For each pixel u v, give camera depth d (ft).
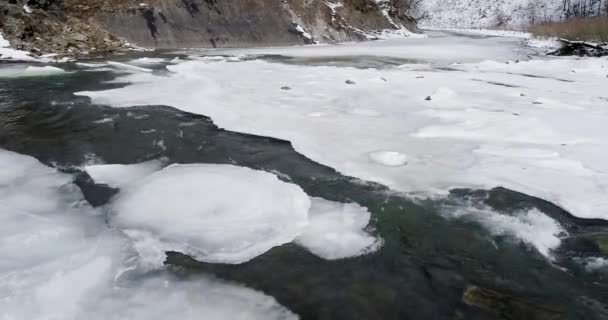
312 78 37.40
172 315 8.77
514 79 39.50
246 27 70.54
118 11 59.31
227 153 18.61
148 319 8.62
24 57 45.03
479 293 9.82
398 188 15.21
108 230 12.07
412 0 348.59
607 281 10.39
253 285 9.91
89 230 12.05
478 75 41.81
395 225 12.83
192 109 25.23
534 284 10.24
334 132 21.40
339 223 12.81
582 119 23.34
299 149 18.90
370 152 18.67
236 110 25.09
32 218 12.60
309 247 11.52
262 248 11.36
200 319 8.67
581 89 34.22
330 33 83.51
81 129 21.70
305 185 15.49
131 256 10.85
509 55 65.31
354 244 11.75
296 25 77.30
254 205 13.53
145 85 32.24
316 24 82.12
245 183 15.08
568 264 11.08
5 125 22.07
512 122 22.35
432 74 41.75
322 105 27.12
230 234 11.91
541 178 15.70
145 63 45.09
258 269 10.52
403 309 9.25
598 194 14.35
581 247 11.80
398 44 81.61
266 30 73.05
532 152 18.26
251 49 64.85
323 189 15.17
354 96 29.96
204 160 17.80
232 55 55.31
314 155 18.22
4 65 41.42
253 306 9.17
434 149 19.04
